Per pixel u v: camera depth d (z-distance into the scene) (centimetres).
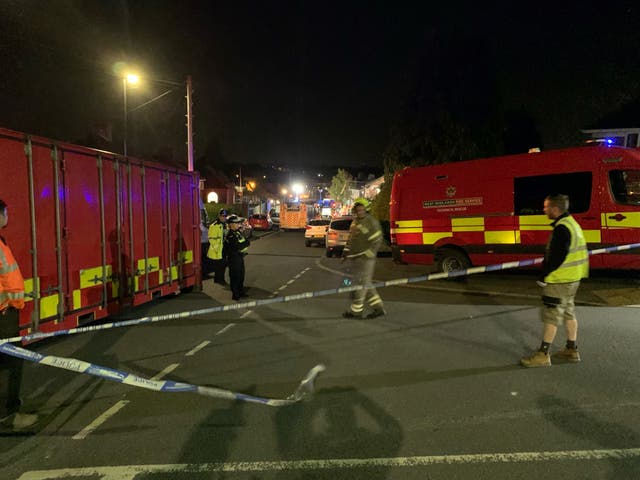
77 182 657
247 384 501
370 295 784
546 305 525
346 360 570
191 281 1038
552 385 475
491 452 353
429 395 459
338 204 7175
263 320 787
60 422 421
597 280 1020
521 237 1019
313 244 2647
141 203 824
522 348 597
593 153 934
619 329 671
